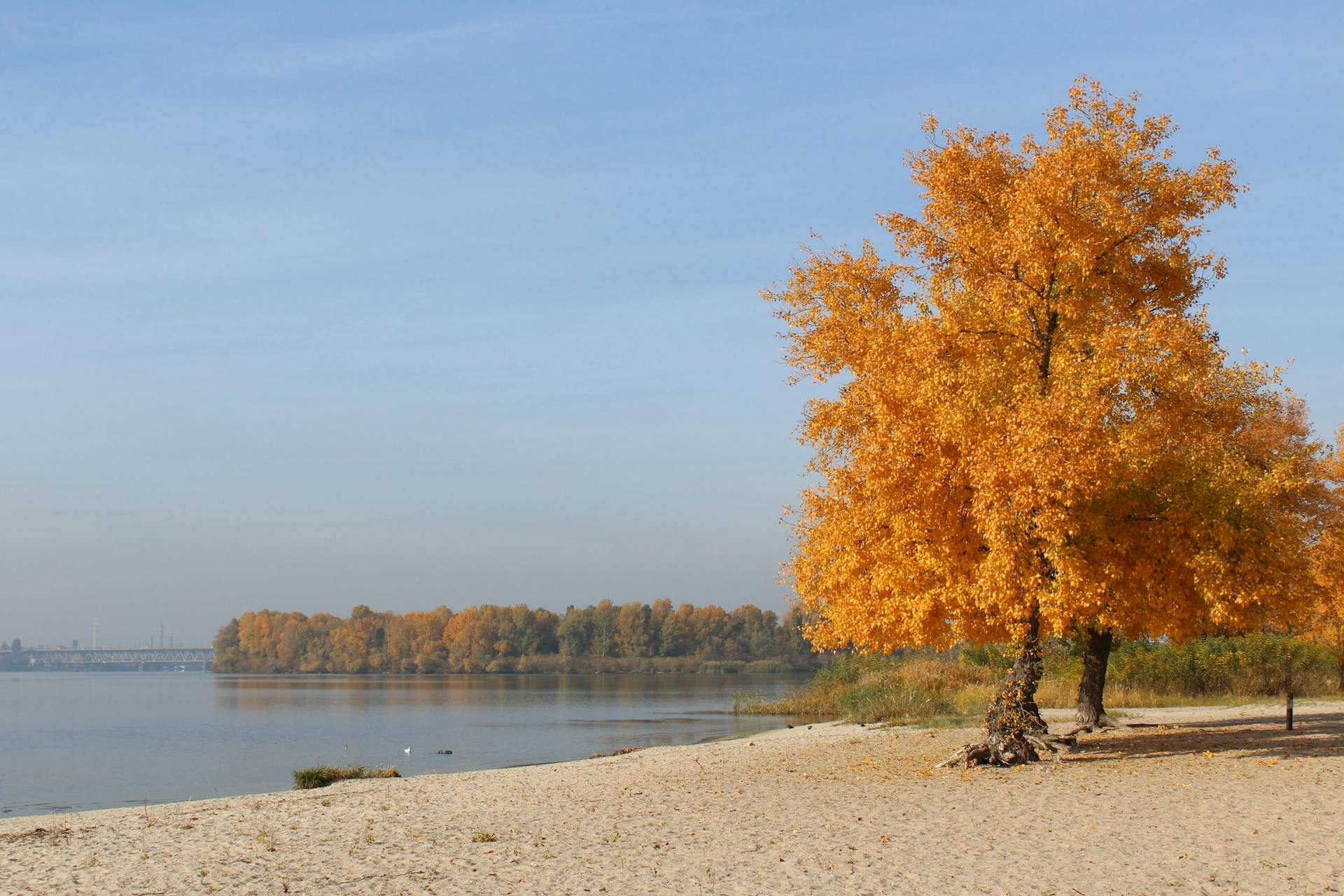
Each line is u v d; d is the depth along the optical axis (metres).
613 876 11.62
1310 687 34.56
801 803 16.39
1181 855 11.50
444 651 150.88
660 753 28.06
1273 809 13.77
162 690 120.88
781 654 142.25
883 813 15.02
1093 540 17.84
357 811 17.67
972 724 28.72
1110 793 15.59
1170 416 17.88
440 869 12.34
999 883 10.66
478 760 35.03
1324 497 26.97
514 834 14.67
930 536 17.91
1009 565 16.56
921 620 18.14
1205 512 17.75
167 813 18.44
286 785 30.69
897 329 19.84
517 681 116.56
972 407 17.39
